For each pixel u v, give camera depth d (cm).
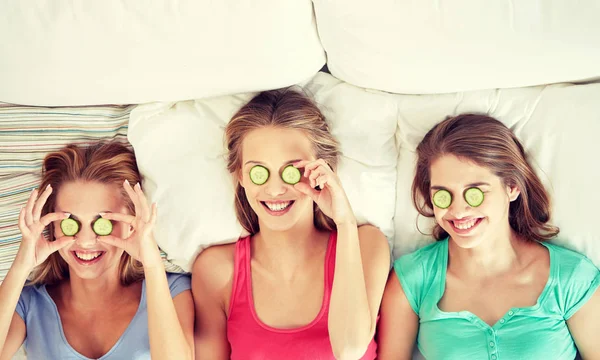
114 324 181
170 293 178
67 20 158
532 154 176
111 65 165
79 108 180
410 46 164
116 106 184
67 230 169
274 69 170
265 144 170
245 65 168
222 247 186
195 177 181
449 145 169
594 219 172
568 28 157
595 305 169
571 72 168
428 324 175
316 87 184
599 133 170
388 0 159
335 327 163
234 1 157
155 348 164
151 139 180
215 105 182
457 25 159
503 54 163
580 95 172
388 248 179
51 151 181
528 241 179
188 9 158
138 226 159
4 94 172
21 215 159
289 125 170
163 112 182
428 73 169
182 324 177
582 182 172
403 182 186
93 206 173
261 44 163
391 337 179
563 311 170
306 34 167
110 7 157
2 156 179
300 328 173
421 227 186
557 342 167
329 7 162
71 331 181
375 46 165
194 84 173
